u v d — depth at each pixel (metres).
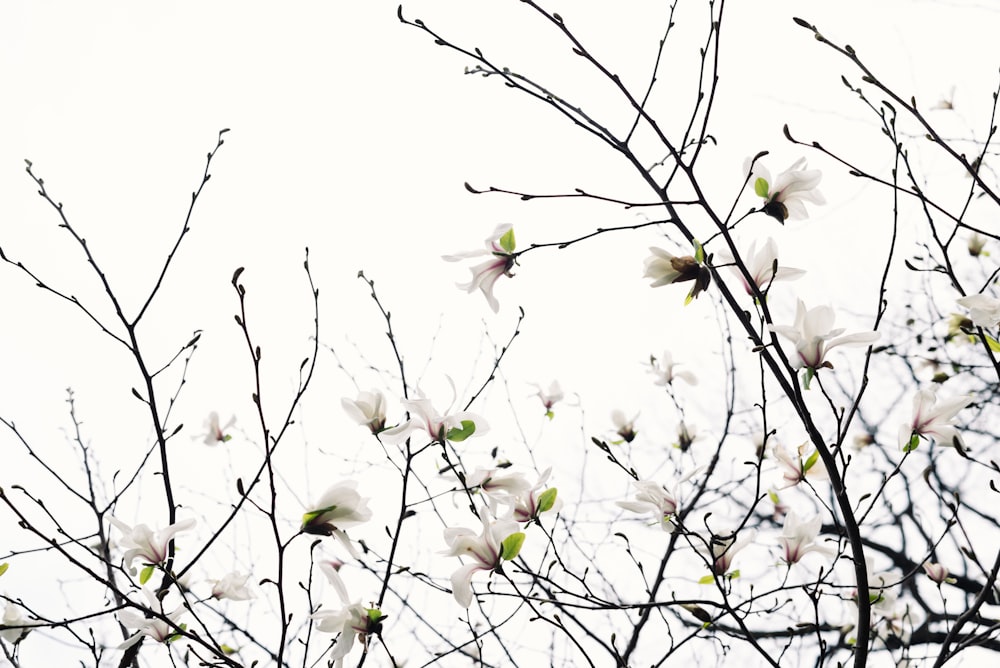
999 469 2.67
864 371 2.65
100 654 2.93
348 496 2.71
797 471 2.77
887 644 3.19
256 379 2.70
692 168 2.68
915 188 2.68
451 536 2.72
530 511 2.78
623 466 2.77
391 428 2.79
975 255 3.29
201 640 2.70
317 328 2.76
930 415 2.70
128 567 2.74
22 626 2.73
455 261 2.75
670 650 2.83
